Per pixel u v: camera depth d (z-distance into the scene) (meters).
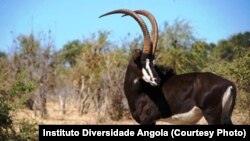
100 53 29.06
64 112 29.97
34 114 26.09
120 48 29.81
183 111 12.34
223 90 11.82
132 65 13.07
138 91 12.96
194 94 12.14
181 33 34.91
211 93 11.89
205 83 12.02
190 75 12.54
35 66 27.70
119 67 27.33
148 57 12.62
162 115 12.68
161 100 12.63
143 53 12.71
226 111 11.87
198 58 33.72
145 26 12.74
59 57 30.62
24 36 28.61
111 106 26.52
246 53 18.77
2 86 13.50
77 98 31.00
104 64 28.45
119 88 26.62
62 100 30.22
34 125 13.16
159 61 32.56
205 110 11.98
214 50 38.16
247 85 18.45
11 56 27.77
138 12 13.48
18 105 13.33
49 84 28.67
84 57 29.19
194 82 12.23
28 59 27.59
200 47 35.12
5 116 12.49
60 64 31.50
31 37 28.47
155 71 12.42
